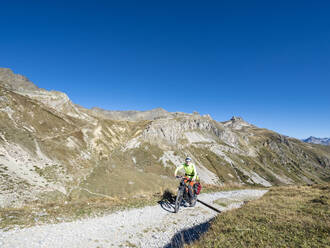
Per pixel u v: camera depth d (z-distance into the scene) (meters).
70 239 6.80
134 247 6.66
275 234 6.40
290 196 14.08
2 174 48.72
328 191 14.79
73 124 136.75
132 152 170.62
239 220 8.12
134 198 13.45
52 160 78.56
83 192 60.28
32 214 8.77
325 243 5.52
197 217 10.33
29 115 104.81
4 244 5.86
